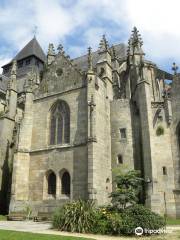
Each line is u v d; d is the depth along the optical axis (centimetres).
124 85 5112
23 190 3850
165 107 4000
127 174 2783
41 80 4681
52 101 4206
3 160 4562
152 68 4809
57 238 1583
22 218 3462
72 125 3875
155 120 3975
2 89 6062
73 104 3984
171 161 3750
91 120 3612
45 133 4097
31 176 3938
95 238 1778
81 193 3456
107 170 3784
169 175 3684
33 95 4406
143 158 3678
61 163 3762
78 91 4009
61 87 4200
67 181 3697
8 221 3303
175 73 4162
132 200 2427
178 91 4044
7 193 4472
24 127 4169
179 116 3928
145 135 3738
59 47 4469
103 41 4825
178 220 3253
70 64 4253
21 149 4022
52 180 3828
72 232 2091
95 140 3516
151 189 3416
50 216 3462
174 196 3588
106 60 4588
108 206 2378
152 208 3303
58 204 3581
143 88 3969
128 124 4097
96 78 4003
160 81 5072
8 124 4831
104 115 4053
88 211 2230
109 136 4088
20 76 7069
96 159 3456
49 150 3928
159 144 3841
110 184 3762
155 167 3544
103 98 4119
